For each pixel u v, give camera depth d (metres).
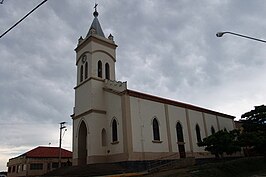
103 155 28.73
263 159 31.88
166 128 31.28
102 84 31.97
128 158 25.59
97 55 33.00
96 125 29.31
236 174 25.27
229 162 27.45
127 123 26.84
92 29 34.22
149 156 27.66
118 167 25.27
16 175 50.62
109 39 35.69
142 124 28.44
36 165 48.22
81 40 35.66
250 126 37.16
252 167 28.50
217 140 27.48
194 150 33.97
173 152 30.75
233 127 44.31
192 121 35.88
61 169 27.89
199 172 22.58
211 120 39.91
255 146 30.38
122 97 28.28
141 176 20.97
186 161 27.73
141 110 28.98
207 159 35.09
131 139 26.53
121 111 28.00
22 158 49.62
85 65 33.47
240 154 39.69
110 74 33.59
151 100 30.77
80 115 31.44
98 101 30.69
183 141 32.97
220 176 23.45
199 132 36.50
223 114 42.97
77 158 30.50
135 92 29.05
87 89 31.44
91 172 23.16
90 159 27.81
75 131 32.09
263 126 36.28
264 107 37.34
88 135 29.02
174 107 33.75
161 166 25.31
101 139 29.28
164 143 30.19
